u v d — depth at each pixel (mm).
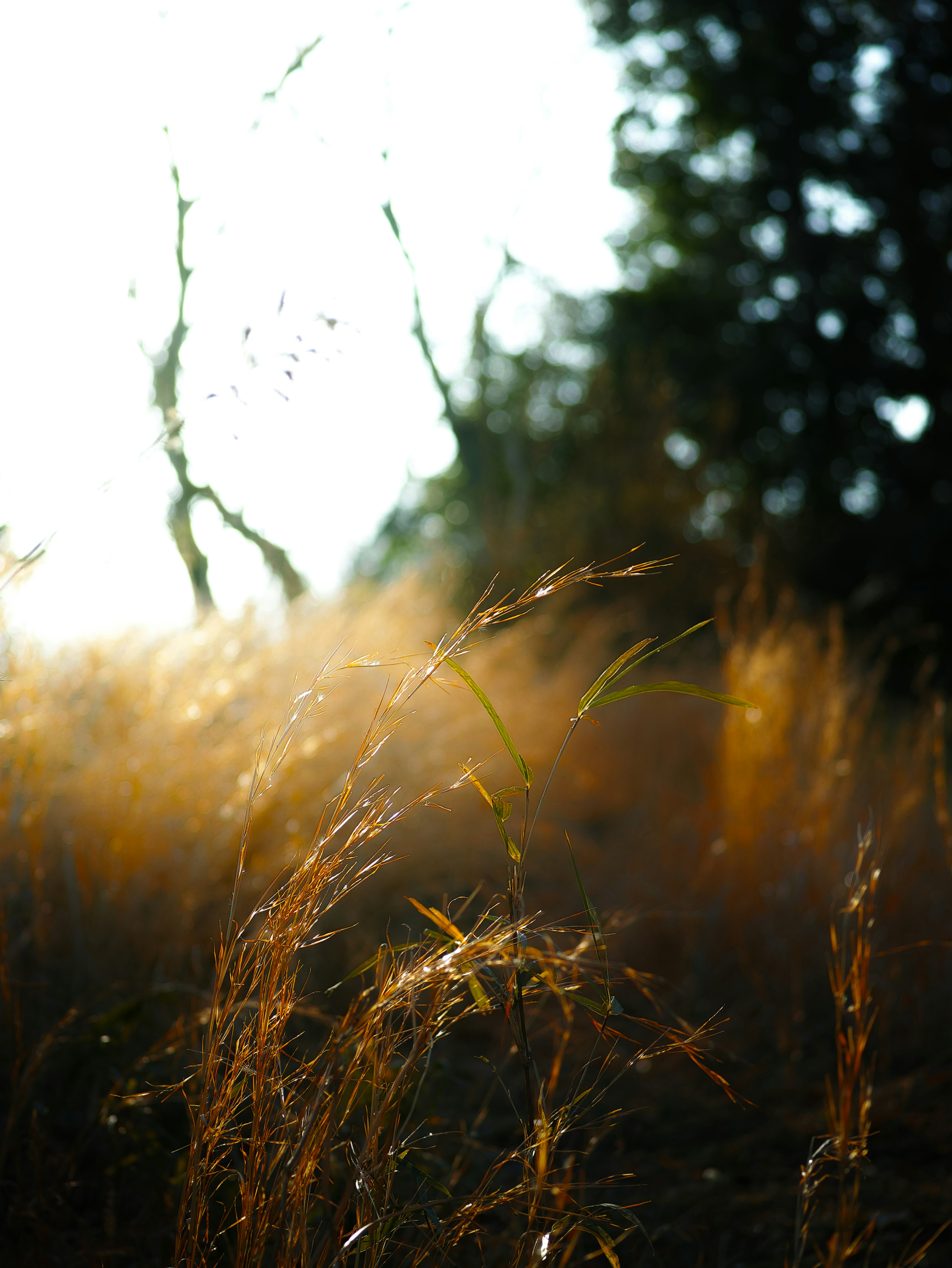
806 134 14875
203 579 6277
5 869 2463
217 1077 1416
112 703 3617
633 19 14594
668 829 3949
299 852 1561
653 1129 2357
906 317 14633
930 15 13969
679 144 15758
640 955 3203
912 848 3131
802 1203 1581
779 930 3084
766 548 11352
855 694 4113
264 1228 1281
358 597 5422
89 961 2389
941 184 14211
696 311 15180
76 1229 1796
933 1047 2672
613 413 12578
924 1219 1929
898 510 13594
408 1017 1401
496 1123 2291
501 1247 1758
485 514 11516
